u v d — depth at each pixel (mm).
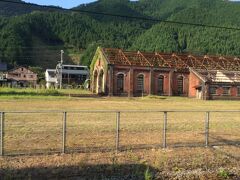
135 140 19406
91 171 14930
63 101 50031
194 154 17703
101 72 83562
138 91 81250
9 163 14562
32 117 27766
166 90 83438
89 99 57594
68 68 148500
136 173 15328
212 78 79250
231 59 91188
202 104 55156
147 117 30234
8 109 35125
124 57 82438
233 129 24797
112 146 17844
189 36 172250
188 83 84562
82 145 17719
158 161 16328
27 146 17094
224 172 16375
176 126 25125
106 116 29938
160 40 176000
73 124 24422
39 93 62625
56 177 14250
